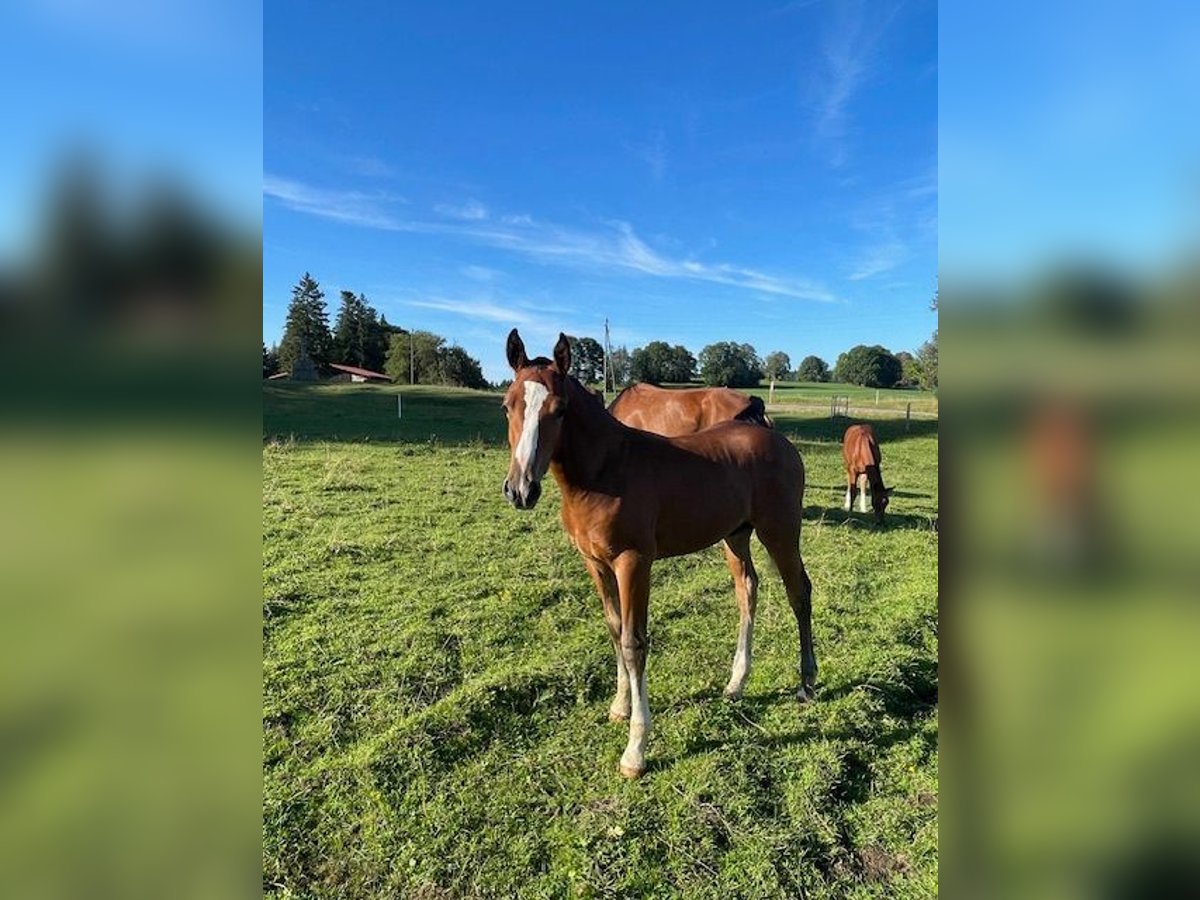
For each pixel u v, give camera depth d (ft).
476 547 21.86
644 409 22.65
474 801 9.69
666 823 9.25
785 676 13.47
